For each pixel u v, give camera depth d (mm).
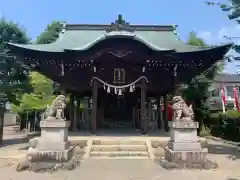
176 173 8758
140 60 16406
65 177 8219
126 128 21969
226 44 14812
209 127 24828
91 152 12148
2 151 13445
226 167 9812
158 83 17703
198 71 17641
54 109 9930
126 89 19094
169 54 15805
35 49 15469
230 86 37781
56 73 17312
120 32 15273
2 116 17688
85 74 17312
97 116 22422
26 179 7969
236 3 13133
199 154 9484
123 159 11297
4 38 18922
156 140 13414
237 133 20828
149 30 21641
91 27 21391
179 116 9938
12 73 19094
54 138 9641
